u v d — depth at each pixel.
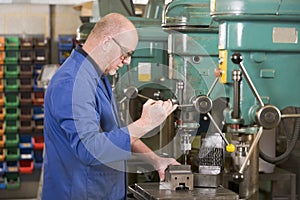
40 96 7.37
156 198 2.37
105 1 3.73
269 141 3.18
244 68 2.35
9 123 7.31
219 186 2.61
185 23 2.76
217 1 2.41
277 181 3.18
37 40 7.38
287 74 2.45
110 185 2.68
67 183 2.65
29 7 7.62
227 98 2.67
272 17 2.38
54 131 2.63
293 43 2.42
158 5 3.47
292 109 2.95
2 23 7.57
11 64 7.28
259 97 2.32
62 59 7.39
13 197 7.41
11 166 7.34
